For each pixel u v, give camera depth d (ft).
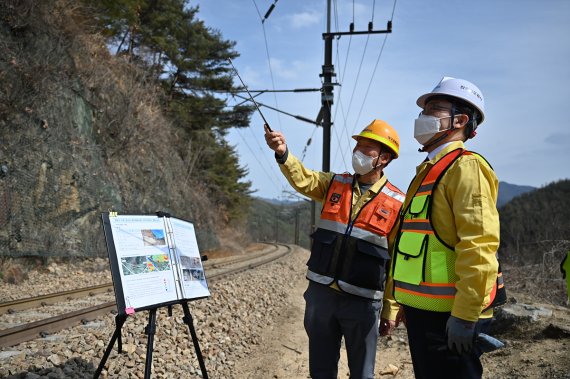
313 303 11.08
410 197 8.75
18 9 42.19
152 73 81.10
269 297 33.17
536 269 32.27
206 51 90.74
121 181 56.29
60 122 45.85
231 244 101.09
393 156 11.48
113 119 56.85
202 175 102.94
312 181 11.80
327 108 46.39
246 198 132.77
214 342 19.48
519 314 17.95
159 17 82.64
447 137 8.61
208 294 12.34
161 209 66.85
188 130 97.76
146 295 10.44
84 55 53.36
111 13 67.00
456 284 7.30
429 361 7.89
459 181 7.70
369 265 10.73
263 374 17.53
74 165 46.39
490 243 7.24
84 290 27.91
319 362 11.02
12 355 13.88
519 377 13.75
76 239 44.42
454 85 8.59
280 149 11.13
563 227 37.45
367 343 10.84
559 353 14.85
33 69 42.11
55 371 13.10
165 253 11.38
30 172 40.09
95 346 15.69
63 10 51.03
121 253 10.34
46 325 16.81
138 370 14.71
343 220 11.04
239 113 103.14
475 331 7.20
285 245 147.84
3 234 36.11
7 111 38.83
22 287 31.99
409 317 8.26
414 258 8.14
